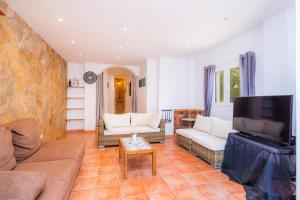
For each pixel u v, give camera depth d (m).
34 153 2.27
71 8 2.55
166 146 4.21
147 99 5.75
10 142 1.88
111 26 3.16
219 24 3.11
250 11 2.66
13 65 2.63
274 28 2.81
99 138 4.06
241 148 2.49
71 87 6.25
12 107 2.61
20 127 2.16
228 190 2.22
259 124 2.48
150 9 2.57
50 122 4.29
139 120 4.84
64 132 5.68
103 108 6.81
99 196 2.06
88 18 2.85
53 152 2.30
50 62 4.29
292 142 2.10
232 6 2.52
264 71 2.99
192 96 5.70
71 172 1.84
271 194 1.92
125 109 9.53
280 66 2.73
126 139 3.29
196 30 3.37
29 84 3.14
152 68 5.77
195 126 4.30
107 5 2.46
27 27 3.05
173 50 4.76
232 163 2.64
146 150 2.60
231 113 4.05
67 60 5.88
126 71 8.74
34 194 1.09
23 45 2.92
